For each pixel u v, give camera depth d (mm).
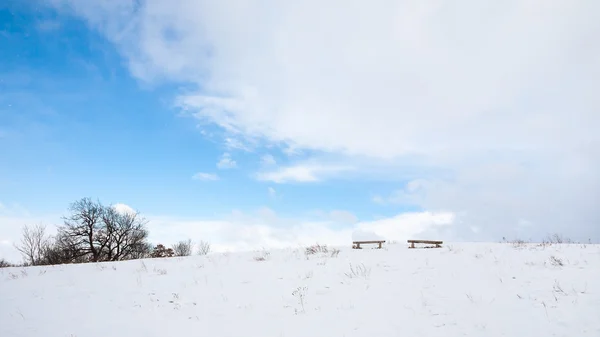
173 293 9742
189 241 51125
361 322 6633
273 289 9492
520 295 7160
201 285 10445
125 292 10148
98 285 11289
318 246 17266
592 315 5801
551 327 5598
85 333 6871
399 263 11477
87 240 37031
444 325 6117
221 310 8094
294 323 6926
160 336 6637
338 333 6227
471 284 8297
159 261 16375
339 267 11477
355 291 8641
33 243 36875
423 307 7062
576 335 5250
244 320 7320
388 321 6539
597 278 7652
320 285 9461
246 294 9203
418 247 16094
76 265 16547
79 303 9195
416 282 8898
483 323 6023
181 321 7484
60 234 36625
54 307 8883
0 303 9422
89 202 37938
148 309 8438
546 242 14453
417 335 5824
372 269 10773
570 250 11617
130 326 7246
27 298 9914
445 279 8953
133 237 40500
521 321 5938
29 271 14953
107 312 8312
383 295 8109
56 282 12133
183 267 13969
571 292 6965
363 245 18938
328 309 7566
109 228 38031
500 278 8523
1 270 15562
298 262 13141
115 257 38625
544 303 6566
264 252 17203
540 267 9242
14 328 7254
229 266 13398
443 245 16062
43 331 7039
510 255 11430
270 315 7520
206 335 6578
